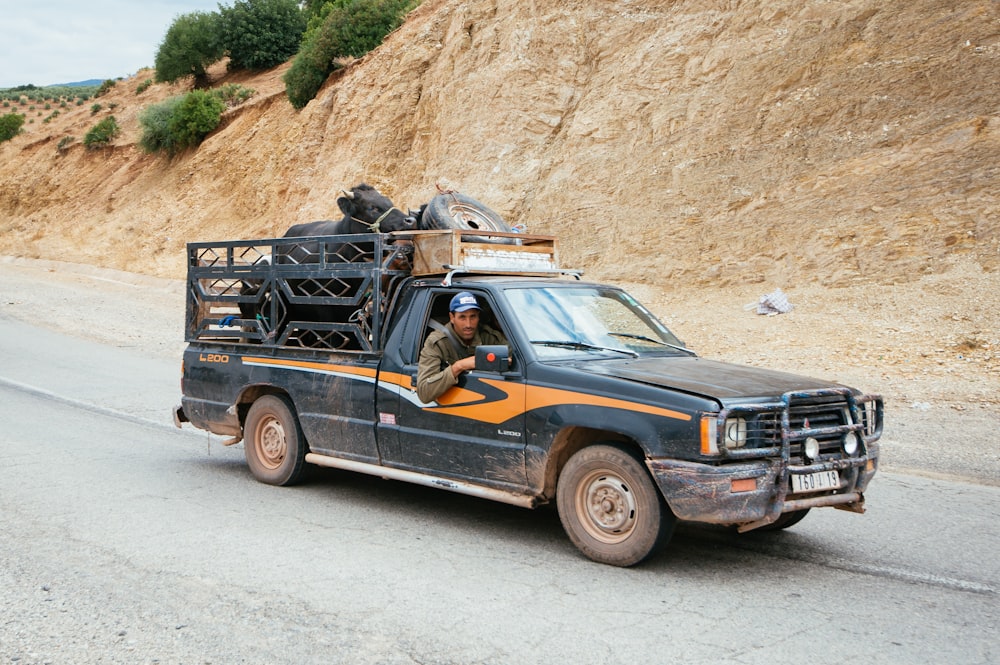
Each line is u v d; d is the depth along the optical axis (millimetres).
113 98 57688
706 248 18781
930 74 17703
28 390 13133
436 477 6480
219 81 52094
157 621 4613
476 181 23906
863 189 17312
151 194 40406
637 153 21109
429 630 4500
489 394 6113
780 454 5316
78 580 5207
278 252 7840
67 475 7965
